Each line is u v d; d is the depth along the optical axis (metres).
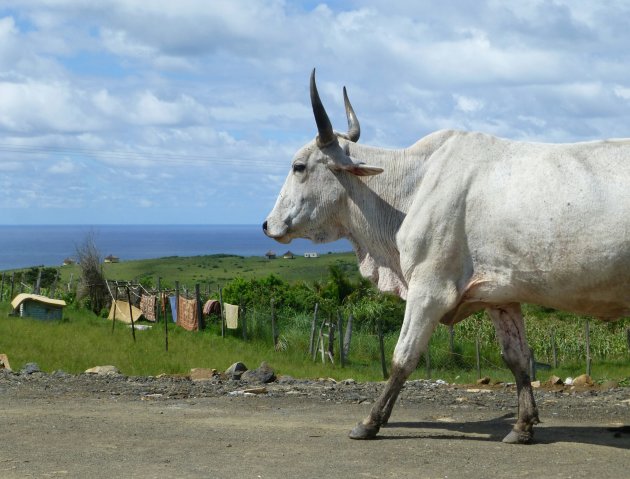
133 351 18.59
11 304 26.25
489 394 10.20
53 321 24.22
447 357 21.27
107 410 8.68
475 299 7.01
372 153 7.80
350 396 9.84
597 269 6.37
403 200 7.61
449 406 9.20
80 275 29.52
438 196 7.10
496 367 21.56
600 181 6.42
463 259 7.01
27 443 6.88
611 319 6.78
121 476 5.80
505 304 7.21
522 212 6.65
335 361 21.50
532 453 6.58
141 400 9.45
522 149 6.95
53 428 7.51
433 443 6.95
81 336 20.61
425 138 7.64
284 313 26.50
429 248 7.09
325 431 7.48
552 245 6.51
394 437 7.23
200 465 6.12
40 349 17.70
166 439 7.06
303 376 16.89
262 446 6.79
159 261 91.75
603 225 6.31
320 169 7.93
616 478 5.78
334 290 28.47
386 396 7.15
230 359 18.56
